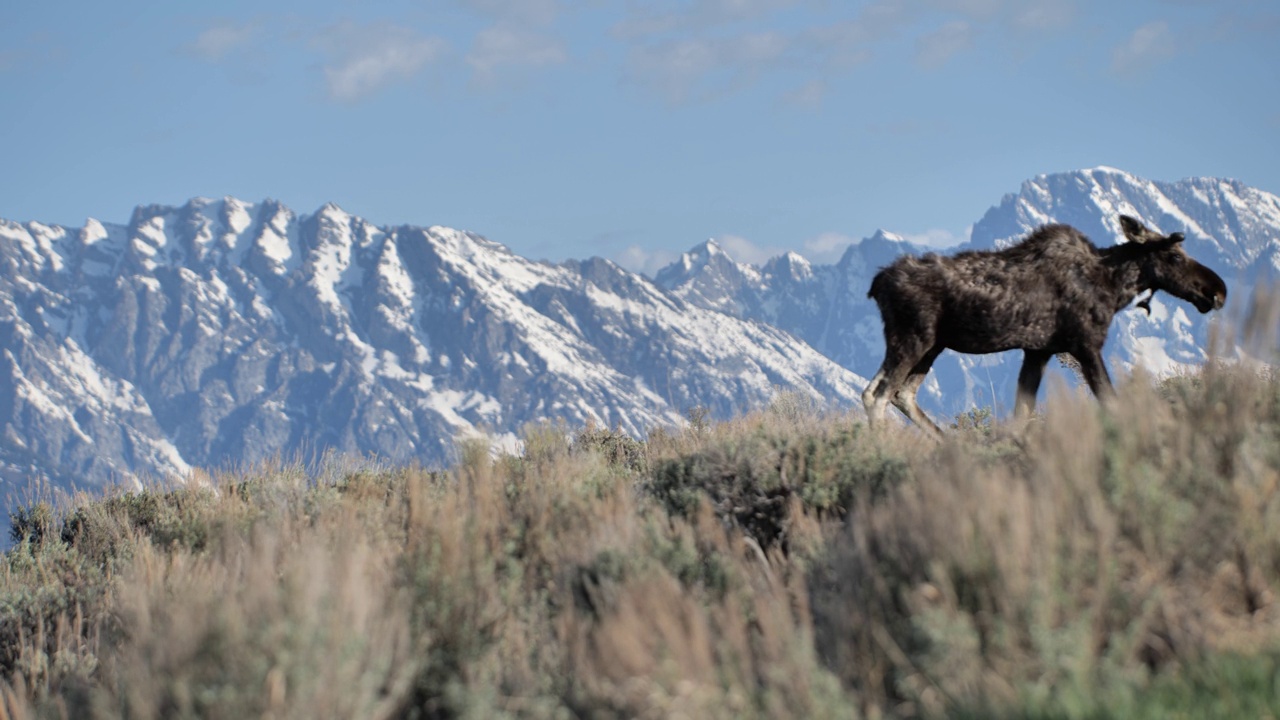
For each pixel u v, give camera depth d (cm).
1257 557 1841
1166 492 1964
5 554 4800
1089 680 1644
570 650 2127
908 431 3478
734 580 2338
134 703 1991
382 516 3506
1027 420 3262
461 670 2139
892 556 2038
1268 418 2420
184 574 3117
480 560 2573
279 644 1889
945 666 1703
